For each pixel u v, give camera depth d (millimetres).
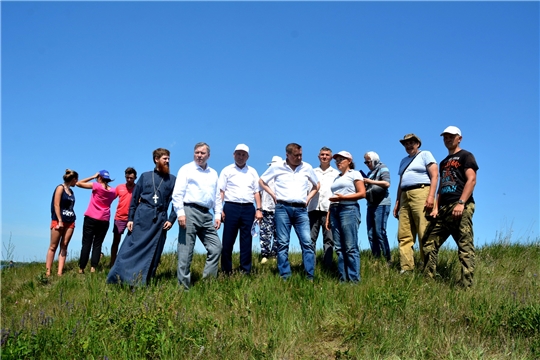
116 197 9242
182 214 6680
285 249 6988
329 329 5180
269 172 7195
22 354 4488
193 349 4719
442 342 4828
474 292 6035
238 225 7465
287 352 4750
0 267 9734
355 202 6738
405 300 5664
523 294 5848
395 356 4598
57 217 8672
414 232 7223
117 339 4883
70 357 4582
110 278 6887
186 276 6691
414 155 7258
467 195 6238
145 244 6953
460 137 6617
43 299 7086
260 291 6211
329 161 8430
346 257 6848
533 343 4691
